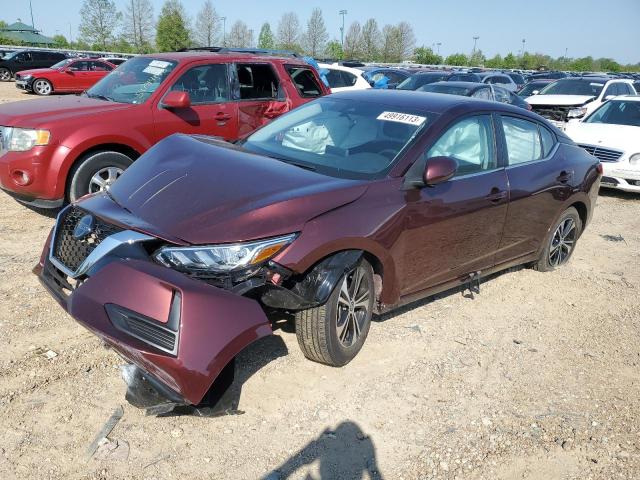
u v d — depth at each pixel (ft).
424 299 16.47
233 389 11.44
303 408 11.14
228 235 10.14
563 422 11.50
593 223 26.84
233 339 9.46
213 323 9.37
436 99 15.31
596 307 17.17
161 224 10.51
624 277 19.95
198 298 9.40
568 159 18.25
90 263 10.21
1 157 19.60
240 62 24.20
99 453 9.50
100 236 10.86
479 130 15.11
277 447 10.07
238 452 9.86
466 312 15.97
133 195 11.64
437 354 13.57
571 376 13.24
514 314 16.19
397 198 12.51
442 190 13.53
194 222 10.39
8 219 20.56
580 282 19.01
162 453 9.65
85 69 82.02
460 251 14.58
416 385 12.26
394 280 12.93
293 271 10.55
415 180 12.92
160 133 21.65
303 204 11.00
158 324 9.24
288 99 25.63
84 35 202.90
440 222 13.51
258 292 10.59
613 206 30.40
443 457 10.23
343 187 11.82
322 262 11.25
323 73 46.80
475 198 14.35
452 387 12.33
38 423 10.03
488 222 15.06
